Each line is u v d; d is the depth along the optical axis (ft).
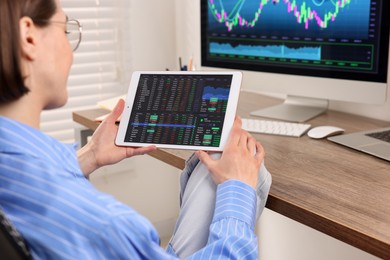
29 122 2.58
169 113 3.99
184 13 8.05
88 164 3.82
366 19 4.93
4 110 2.51
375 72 4.99
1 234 2.20
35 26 2.49
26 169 2.35
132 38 8.06
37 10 2.48
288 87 5.65
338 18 5.11
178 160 4.47
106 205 2.39
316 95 5.46
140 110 4.05
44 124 7.79
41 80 2.58
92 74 7.93
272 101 6.63
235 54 6.06
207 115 3.90
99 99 8.05
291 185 3.84
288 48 5.55
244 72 6.02
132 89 4.17
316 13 5.26
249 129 5.23
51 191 2.34
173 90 4.09
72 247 2.31
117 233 2.34
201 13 6.30
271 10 5.59
